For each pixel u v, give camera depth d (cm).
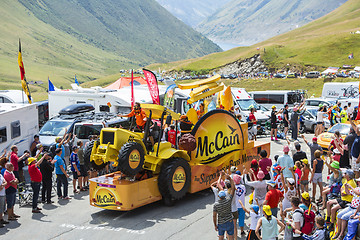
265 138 2181
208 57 18662
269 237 727
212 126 1214
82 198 1211
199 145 1177
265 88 10025
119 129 1017
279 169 952
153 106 1065
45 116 2531
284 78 10744
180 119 1178
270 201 834
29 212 1083
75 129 1648
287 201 924
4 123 1382
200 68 15788
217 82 1321
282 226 786
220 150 1248
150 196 1057
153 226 961
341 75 9600
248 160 1366
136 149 989
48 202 1154
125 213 1062
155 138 1086
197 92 1240
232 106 1453
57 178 1198
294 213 753
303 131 2375
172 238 889
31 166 1062
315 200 1111
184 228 946
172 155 1077
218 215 812
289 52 14475
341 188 893
